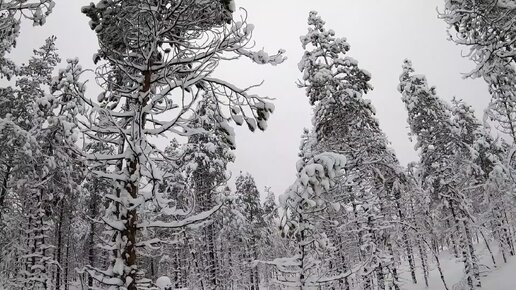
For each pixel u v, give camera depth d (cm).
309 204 778
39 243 1661
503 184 2222
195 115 679
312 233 804
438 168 2375
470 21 1148
